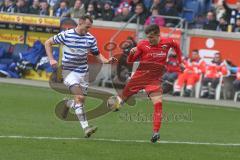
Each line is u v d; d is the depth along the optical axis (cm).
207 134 2688
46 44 2394
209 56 4503
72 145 2203
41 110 3130
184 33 4566
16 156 1989
